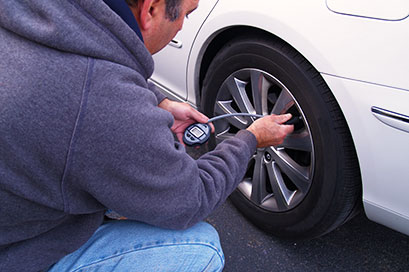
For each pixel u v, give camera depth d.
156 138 0.67
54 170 0.61
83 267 0.87
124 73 0.62
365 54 1.00
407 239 1.59
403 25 0.93
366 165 1.10
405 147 1.00
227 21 1.32
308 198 1.33
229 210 1.73
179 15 0.73
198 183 0.81
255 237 1.60
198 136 1.23
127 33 0.62
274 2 1.17
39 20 0.56
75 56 0.58
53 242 0.75
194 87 1.66
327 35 1.06
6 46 0.57
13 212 0.64
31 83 0.56
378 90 1.00
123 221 0.97
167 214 0.75
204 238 0.96
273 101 1.43
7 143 0.57
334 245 1.56
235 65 1.42
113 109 0.60
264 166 1.47
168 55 1.70
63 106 0.57
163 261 0.91
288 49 1.20
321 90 1.14
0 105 0.56
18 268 0.73
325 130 1.17
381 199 1.13
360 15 1.00
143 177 0.67
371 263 1.49
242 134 1.01
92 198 0.70
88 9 0.57
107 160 0.62
